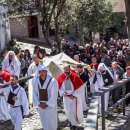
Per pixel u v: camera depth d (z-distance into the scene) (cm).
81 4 2252
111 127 750
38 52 1070
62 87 780
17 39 3033
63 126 825
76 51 1564
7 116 842
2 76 857
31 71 1030
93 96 609
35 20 3206
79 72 973
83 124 834
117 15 2711
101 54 1380
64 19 2094
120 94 964
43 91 714
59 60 1052
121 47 1878
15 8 1506
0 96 833
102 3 2369
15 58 1069
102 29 2441
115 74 975
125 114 852
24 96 714
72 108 775
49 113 721
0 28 2041
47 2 1448
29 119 875
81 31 2416
